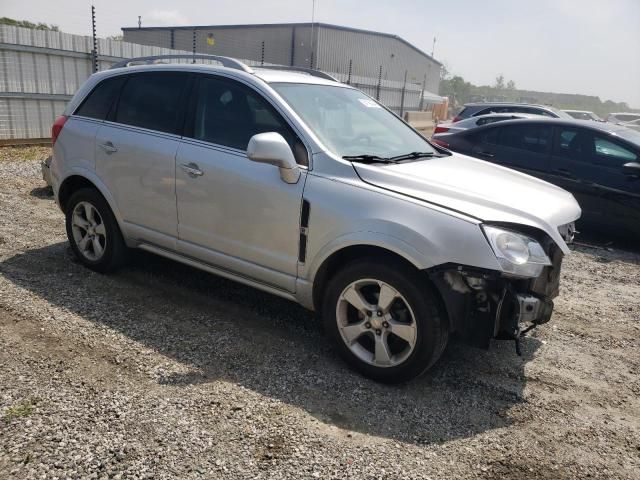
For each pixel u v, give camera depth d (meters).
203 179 3.92
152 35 43.28
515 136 7.99
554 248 3.40
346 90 4.64
